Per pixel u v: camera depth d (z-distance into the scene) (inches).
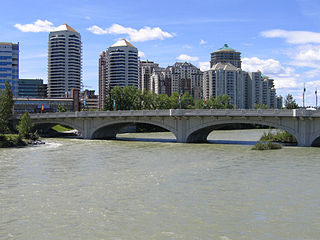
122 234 989.8
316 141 2886.3
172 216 1130.0
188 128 3282.5
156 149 2837.1
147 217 1122.0
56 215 1146.7
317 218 1106.7
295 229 1019.9
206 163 2092.8
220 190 1444.4
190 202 1277.1
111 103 6210.6
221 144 3191.4
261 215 1135.6
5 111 4222.4
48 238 965.8
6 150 2876.5
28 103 6633.9
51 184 1573.6
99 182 1604.3
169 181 1612.9
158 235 981.8
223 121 3085.6
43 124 4534.9
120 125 4104.3
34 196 1374.3
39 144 3378.4
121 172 1839.3
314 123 2723.9
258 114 2866.6
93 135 3949.3
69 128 5605.3
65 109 6678.2
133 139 3969.0
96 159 2303.2
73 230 1020.5
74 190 1460.4
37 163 2158.0
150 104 6707.7
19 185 1558.8
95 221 1090.1
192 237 966.4
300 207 1213.7
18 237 973.2
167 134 5093.5
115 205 1247.5
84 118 3959.2
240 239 952.9
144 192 1419.8
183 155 2448.3
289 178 1653.5
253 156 2353.6
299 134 2787.9
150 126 5925.2
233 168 1921.8
